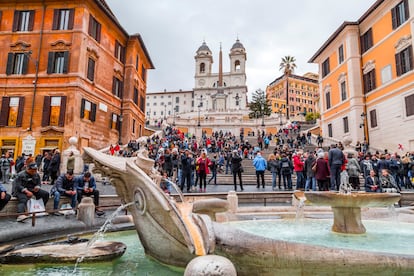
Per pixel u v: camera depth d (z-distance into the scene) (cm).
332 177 1193
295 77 10931
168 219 386
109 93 2884
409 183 1593
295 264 322
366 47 2841
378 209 1024
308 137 3338
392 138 2456
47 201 798
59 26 2506
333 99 3341
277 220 873
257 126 5522
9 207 765
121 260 450
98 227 743
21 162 1669
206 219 369
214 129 5597
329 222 852
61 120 2338
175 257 402
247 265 332
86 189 877
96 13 2672
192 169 1446
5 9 2564
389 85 2512
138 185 439
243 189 1458
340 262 319
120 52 3145
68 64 2417
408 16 2317
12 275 388
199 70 11544
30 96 2425
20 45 2502
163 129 4331
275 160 1484
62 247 484
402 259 326
